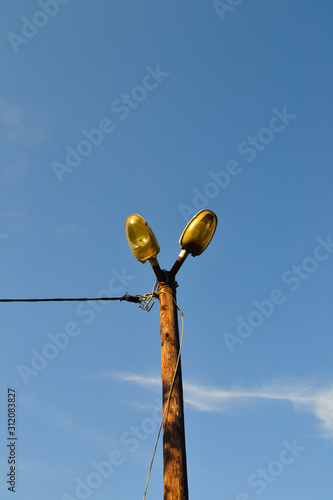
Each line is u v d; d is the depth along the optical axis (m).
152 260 7.87
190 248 8.01
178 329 7.45
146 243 7.84
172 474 6.11
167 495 5.99
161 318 7.48
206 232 7.99
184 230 8.06
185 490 6.04
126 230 8.02
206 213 8.04
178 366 7.04
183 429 6.52
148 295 7.94
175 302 7.68
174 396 6.74
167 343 7.20
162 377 6.97
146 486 6.67
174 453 6.25
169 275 7.86
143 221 7.95
